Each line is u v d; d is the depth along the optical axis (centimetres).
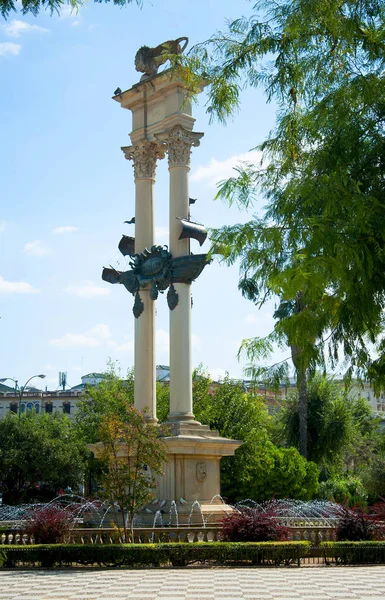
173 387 2394
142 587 1347
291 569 1673
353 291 787
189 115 2564
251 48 921
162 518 2177
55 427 5238
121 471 1847
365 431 5391
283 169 915
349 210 780
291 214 855
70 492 4938
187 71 987
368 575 1553
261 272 852
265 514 1900
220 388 3944
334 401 4694
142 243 2631
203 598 1202
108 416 1912
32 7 844
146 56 2675
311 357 830
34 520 1922
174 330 2412
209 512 2206
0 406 9262
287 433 4731
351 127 828
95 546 1712
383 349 854
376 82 823
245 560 1731
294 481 3759
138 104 2717
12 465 4822
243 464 3694
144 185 2678
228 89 961
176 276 2433
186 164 2530
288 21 859
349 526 1958
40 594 1266
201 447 2272
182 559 1720
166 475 2245
